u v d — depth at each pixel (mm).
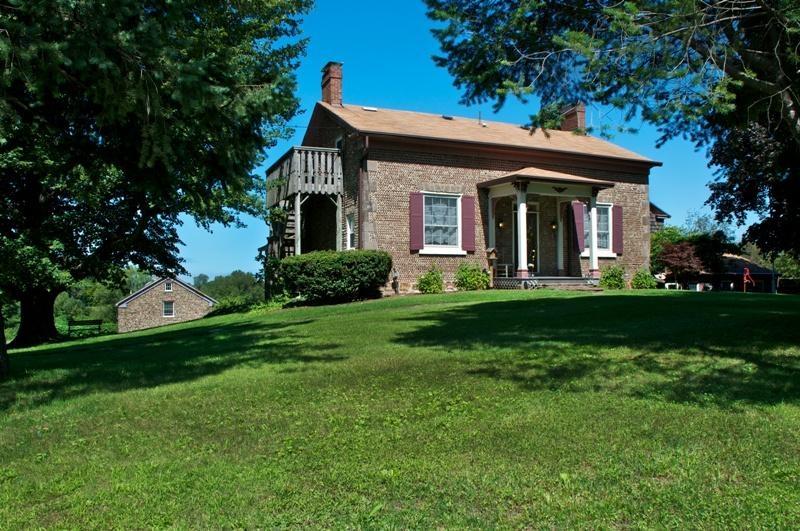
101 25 5621
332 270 17406
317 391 6008
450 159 19688
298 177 19500
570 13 8086
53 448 4625
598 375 6281
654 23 6883
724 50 7035
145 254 22719
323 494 3541
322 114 22531
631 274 22797
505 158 20578
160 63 6047
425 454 4125
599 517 3154
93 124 7758
